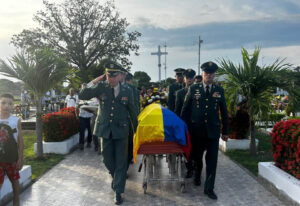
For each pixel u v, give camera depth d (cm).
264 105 621
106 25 3222
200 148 473
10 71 652
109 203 425
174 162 481
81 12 3073
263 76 615
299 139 385
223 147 754
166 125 430
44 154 740
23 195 457
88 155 737
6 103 359
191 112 461
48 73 680
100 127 440
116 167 441
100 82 446
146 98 661
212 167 440
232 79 632
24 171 487
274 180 441
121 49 3278
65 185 502
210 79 449
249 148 719
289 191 398
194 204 414
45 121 753
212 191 435
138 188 484
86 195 456
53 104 1741
